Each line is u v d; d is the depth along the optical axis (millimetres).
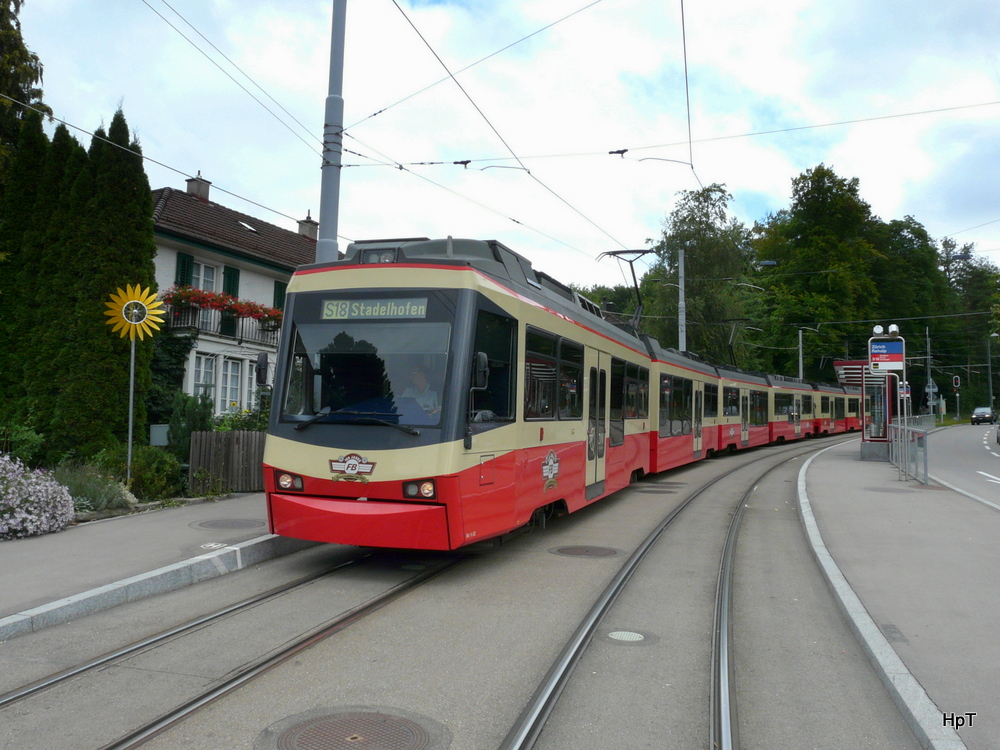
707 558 8969
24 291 13234
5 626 5578
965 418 83375
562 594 7160
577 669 5223
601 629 6137
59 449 12570
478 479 7469
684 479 18047
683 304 28984
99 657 5238
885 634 5676
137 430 13398
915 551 8742
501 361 8062
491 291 7883
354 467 7223
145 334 13500
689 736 4188
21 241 13453
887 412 24234
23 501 8758
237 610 6441
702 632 6082
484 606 6715
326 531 7309
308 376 7707
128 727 4160
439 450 7059
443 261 7672
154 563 7355
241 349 21516
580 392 10750
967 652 5270
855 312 55250
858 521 10859
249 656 5305
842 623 6395
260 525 9461
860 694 4824
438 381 7285
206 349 20203
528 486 8727
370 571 7977
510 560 8695
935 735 3984
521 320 8578
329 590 7156
